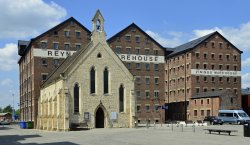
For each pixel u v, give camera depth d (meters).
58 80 62.84
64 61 81.06
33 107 84.88
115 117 63.56
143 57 99.44
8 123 116.31
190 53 110.88
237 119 75.62
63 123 59.72
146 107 99.00
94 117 62.19
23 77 103.88
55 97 63.78
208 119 82.69
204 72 111.38
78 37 89.06
